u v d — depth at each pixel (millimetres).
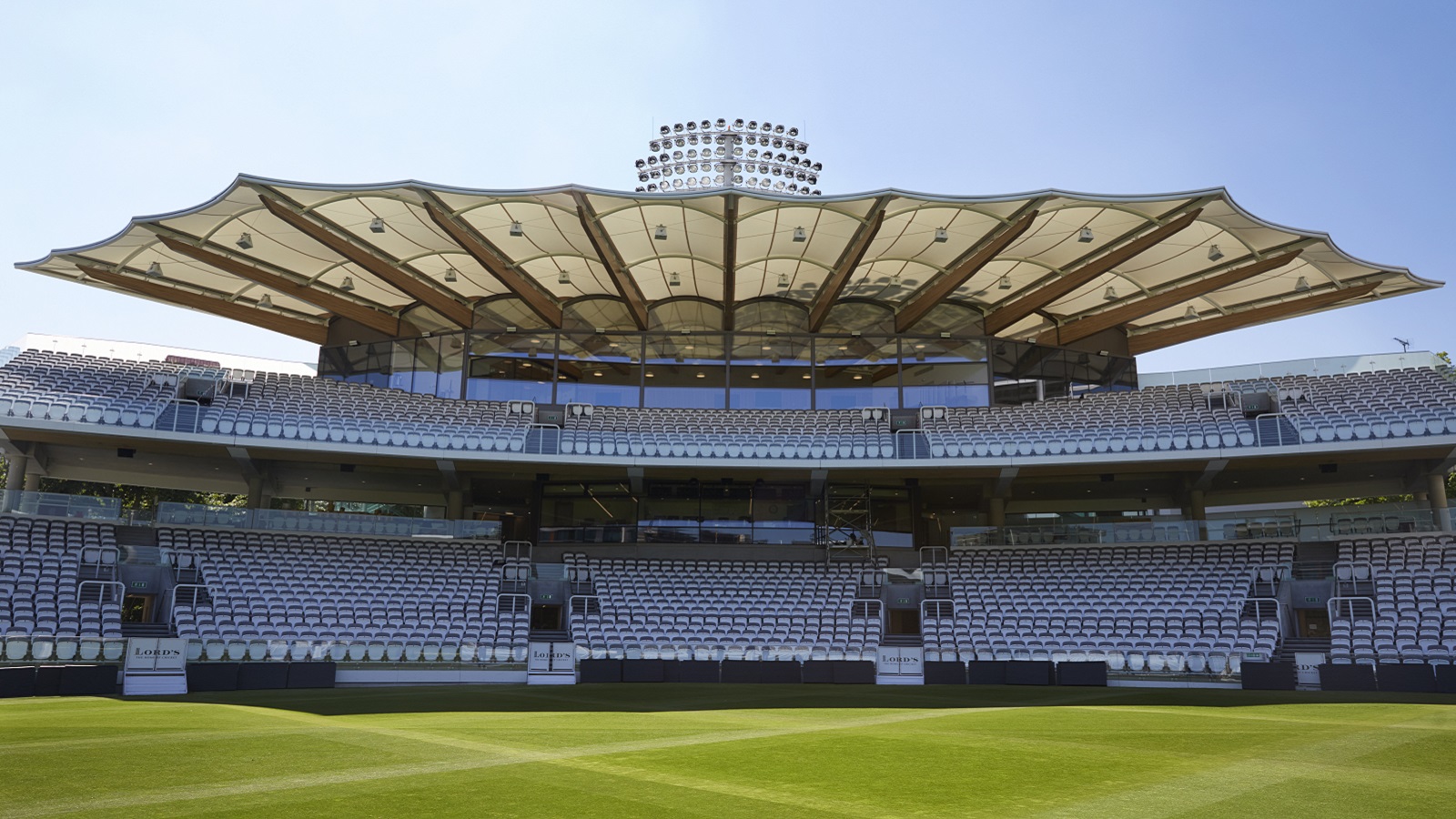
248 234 29797
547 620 33688
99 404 30500
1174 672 25781
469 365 38031
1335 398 33281
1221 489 38219
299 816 7727
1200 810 8156
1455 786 9273
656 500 36750
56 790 8797
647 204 27500
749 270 35031
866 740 12711
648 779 9523
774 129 39312
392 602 30047
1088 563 33062
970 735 13266
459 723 14898
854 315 39312
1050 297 33562
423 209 27969
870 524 37344
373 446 32500
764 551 36156
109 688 20453
